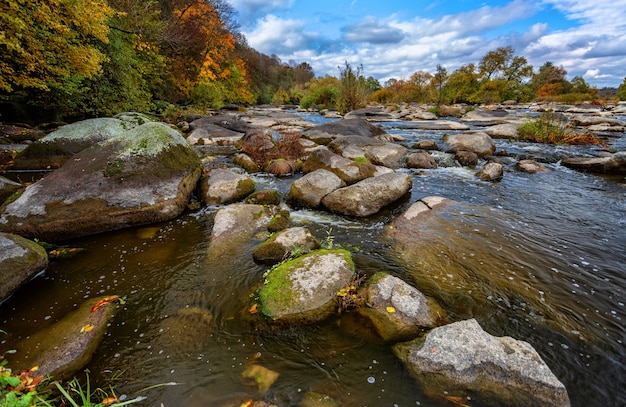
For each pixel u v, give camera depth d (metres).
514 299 3.30
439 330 2.61
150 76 21.52
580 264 3.96
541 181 7.77
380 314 2.96
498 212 5.60
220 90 31.97
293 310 3.05
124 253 4.40
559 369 2.47
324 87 35.06
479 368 2.32
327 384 2.37
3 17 7.32
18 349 2.65
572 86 49.31
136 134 6.18
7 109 12.80
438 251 4.27
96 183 5.20
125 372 2.50
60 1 8.45
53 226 4.66
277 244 4.18
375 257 4.21
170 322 3.06
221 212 5.30
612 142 12.06
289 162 8.70
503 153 10.55
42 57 9.16
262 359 2.61
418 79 47.69
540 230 4.94
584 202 6.25
